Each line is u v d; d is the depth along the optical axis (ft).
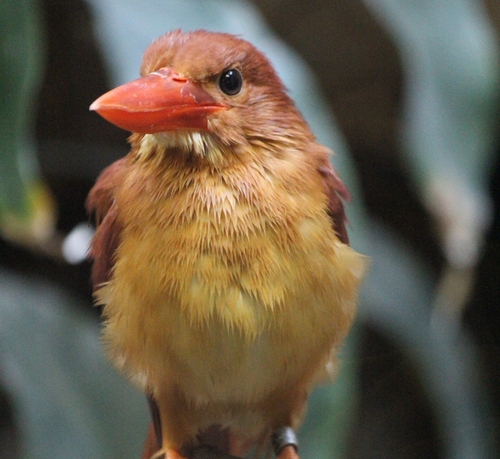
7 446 7.97
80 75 7.87
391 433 9.23
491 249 9.18
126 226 6.83
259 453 6.97
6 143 7.07
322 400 7.09
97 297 6.88
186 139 6.81
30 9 7.08
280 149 6.84
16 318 7.23
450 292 7.32
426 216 9.12
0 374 7.28
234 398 6.89
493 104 7.22
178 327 6.79
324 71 8.83
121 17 7.15
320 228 6.81
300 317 6.79
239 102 6.83
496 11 8.12
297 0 8.34
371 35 8.49
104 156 8.16
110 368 7.20
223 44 6.84
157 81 6.81
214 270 6.77
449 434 7.48
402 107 8.65
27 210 7.08
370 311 7.50
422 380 7.50
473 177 7.19
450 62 7.23
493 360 9.20
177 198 6.80
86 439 7.13
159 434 6.95
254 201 6.79
